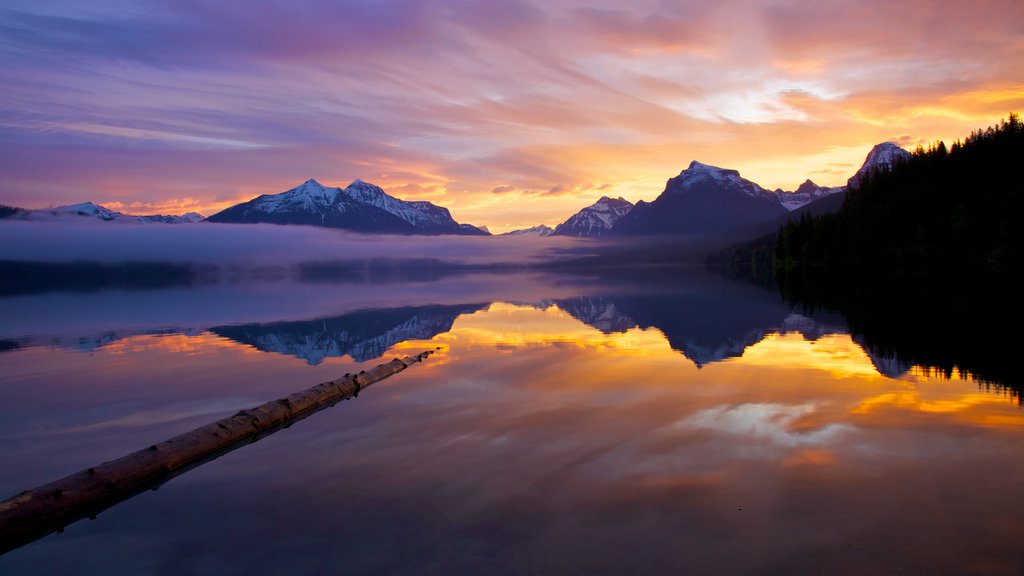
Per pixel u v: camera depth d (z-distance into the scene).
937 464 9.66
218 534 8.23
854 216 109.81
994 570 6.53
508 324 36.09
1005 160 103.81
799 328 28.91
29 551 8.12
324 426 13.45
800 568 6.69
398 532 7.91
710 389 15.63
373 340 30.27
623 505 8.48
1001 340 22.33
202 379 20.22
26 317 50.50
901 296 47.03
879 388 15.13
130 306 65.00
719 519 7.95
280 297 80.12
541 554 7.17
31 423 14.77
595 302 54.03
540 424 12.73
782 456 10.27
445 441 11.80
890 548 7.05
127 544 8.18
